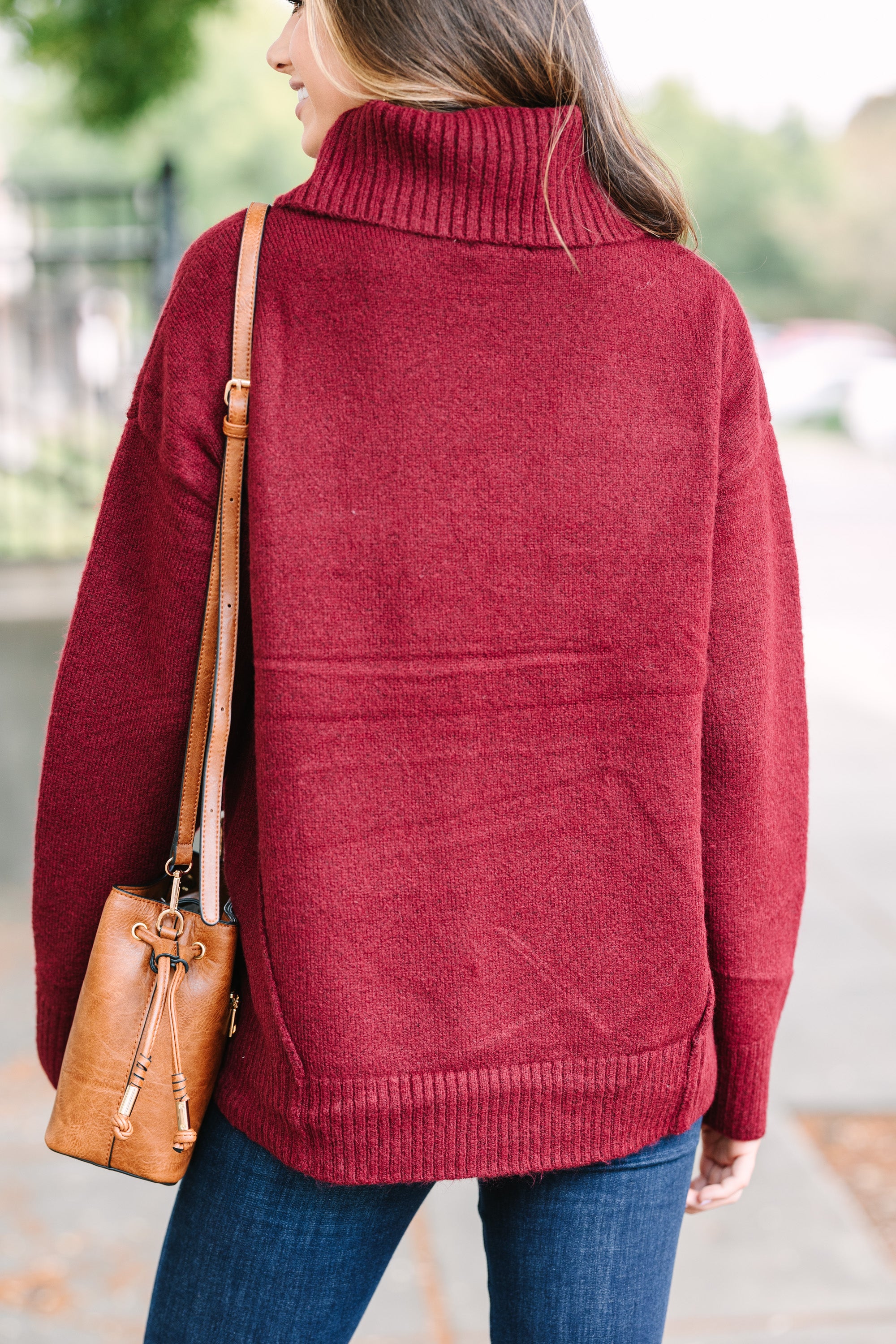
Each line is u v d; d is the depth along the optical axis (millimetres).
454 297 1149
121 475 1241
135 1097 1250
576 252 1177
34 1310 2279
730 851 1307
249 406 1151
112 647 1242
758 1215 2621
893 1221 2605
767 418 1332
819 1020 3432
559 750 1189
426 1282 2402
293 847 1141
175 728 1244
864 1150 2850
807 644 8102
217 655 1215
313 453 1140
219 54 24500
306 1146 1173
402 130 1144
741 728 1286
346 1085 1158
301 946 1146
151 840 1299
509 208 1160
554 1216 1265
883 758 5891
